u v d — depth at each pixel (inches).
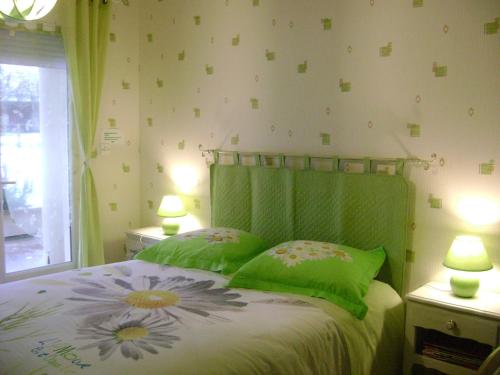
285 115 129.5
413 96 108.0
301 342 78.8
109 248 162.4
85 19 140.7
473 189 101.5
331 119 121.1
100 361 66.6
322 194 120.5
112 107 158.7
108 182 160.2
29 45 136.3
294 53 126.3
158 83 159.8
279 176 128.0
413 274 110.7
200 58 147.5
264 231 131.9
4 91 132.8
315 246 107.8
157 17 157.8
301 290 97.1
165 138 159.8
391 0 109.4
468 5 99.4
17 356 68.7
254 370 70.1
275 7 129.0
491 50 97.4
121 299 92.0
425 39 105.4
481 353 93.2
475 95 100.0
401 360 104.0
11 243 137.9
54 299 91.3
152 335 75.4
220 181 140.9
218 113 144.6
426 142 106.9
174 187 159.0
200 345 72.2
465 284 95.7
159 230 157.9
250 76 135.9
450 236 105.1
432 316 95.2
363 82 115.1
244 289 100.3
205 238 121.9
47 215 144.6
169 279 105.8
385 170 113.2
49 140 142.9
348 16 116.2
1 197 133.7
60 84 143.7
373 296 100.2
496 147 98.1
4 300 90.4
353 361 87.2
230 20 139.0
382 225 112.0
